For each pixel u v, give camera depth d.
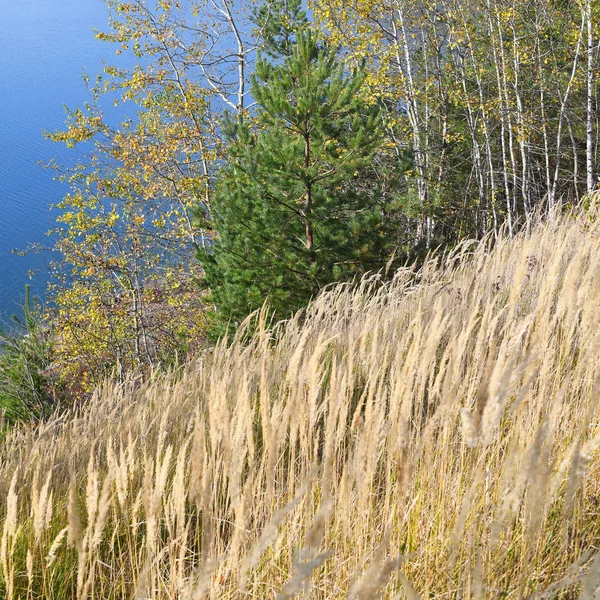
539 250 4.47
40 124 65.69
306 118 9.88
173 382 5.57
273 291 9.79
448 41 19.14
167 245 19.00
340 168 10.07
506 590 1.87
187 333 17.64
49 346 14.62
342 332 4.19
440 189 17.78
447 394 1.92
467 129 20.11
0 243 38.75
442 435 2.37
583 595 1.17
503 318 3.33
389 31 18.55
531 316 2.00
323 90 9.97
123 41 18.72
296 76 10.01
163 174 19.31
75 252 18.00
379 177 12.41
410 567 2.02
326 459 1.88
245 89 19.34
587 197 7.23
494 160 21.66
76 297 18.00
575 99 19.23
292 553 2.11
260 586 2.06
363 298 5.09
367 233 10.02
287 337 4.62
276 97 9.86
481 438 1.44
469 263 5.69
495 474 2.19
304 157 10.21
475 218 19.27
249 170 10.09
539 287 3.87
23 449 4.65
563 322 2.64
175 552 2.34
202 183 18.39
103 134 18.97
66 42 121.12
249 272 9.93
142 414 4.16
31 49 115.25
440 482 2.22
